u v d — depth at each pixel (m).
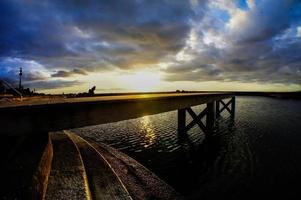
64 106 4.19
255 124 22.84
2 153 3.59
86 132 17.55
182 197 5.79
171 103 10.70
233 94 33.62
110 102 5.54
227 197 6.77
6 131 3.19
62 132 9.94
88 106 4.81
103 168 5.63
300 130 19.08
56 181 4.27
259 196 6.74
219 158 10.75
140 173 6.75
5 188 2.96
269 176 8.36
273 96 131.12
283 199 6.64
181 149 12.47
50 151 5.35
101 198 4.13
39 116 3.74
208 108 18.34
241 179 8.09
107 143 13.77
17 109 3.37
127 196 4.29
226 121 25.33
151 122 24.09
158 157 10.85
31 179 3.36
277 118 28.09
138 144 13.50
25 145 4.51
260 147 13.07
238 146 13.34
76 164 5.27
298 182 7.82
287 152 11.86
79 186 4.14
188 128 16.31
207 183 7.72
